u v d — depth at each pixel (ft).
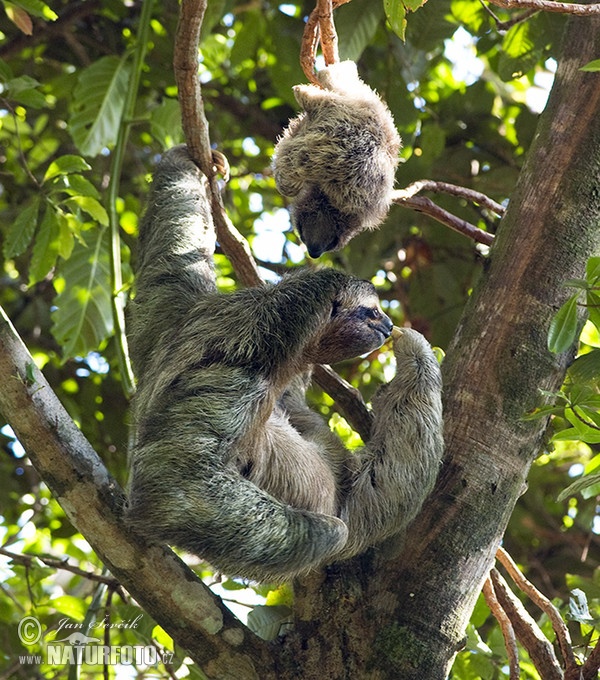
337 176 32.65
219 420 28.50
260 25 57.82
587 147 34.01
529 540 57.52
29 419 27.84
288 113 64.08
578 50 35.45
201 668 29.01
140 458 28.25
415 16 51.49
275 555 27.78
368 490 31.86
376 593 30.17
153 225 36.17
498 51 59.47
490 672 37.73
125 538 28.14
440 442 31.71
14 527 57.72
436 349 39.11
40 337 63.21
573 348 32.89
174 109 43.39
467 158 57.82
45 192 44.01
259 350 29.89
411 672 28.94
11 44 59.36
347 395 35.12
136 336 33.60
